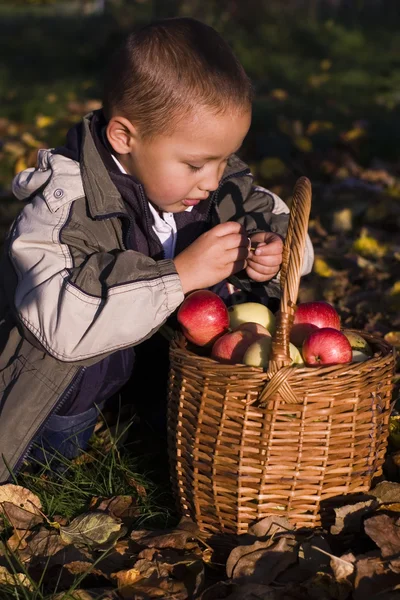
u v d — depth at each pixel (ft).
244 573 6.08
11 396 7.18
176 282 6.86
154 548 6.43
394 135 20.45
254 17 36.81
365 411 6.46
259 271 7.41
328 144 19.54
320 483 6.40
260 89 26.99
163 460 8.11
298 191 6.35
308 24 38.37
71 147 7.44
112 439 7.72
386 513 6.45
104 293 6.76
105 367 7.55
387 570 5.81
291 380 6.12
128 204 7.54
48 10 60.85
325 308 7.30
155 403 8.60
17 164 19.02
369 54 36.11
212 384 6.36
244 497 6.45
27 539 6.75
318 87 27.91
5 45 40.19
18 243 7.05
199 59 6.81
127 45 7.13
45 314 6.75
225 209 8.33
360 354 6.93
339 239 14.24
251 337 6.77
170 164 7.04
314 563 6.08
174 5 35.94
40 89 29.27
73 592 5.90
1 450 7.17
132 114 6.96
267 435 6.24
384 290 11.97
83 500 7.29
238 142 7.07
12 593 5.95
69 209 7.11
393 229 15.21
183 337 7.19
